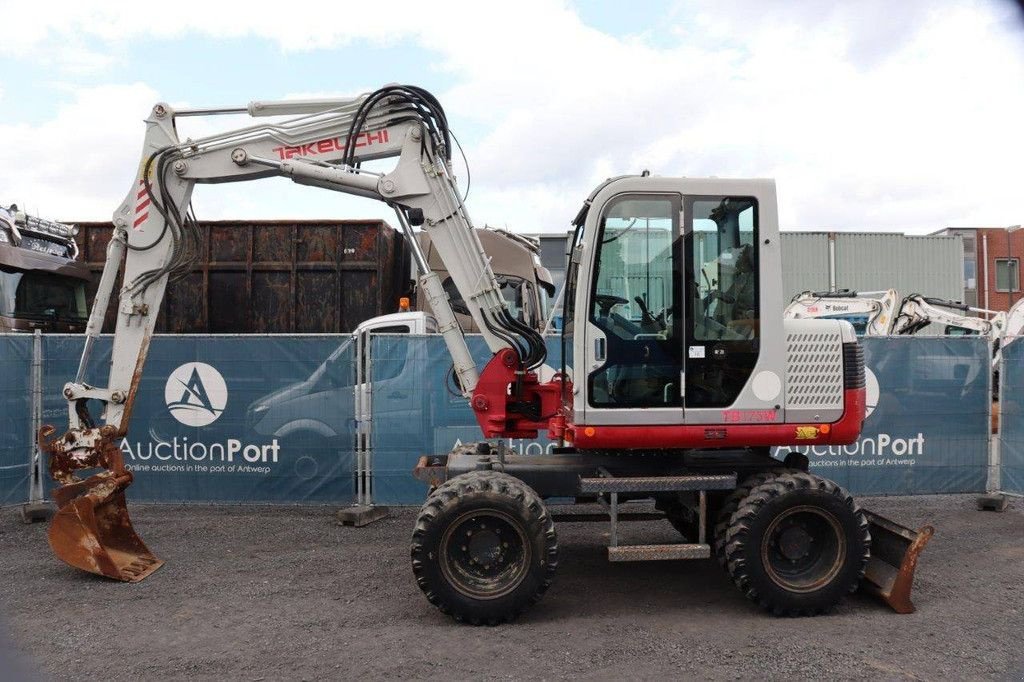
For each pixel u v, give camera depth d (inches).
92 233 432.8
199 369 277.1
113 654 155.5
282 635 165.9
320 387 277.0
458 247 207.3
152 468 278.4
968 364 286.8
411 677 144.2
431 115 206.4
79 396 208.7
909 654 153.4
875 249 933.8
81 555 203.5
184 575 208.7
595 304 180.7
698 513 191.9
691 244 180.7
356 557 226.2
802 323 187.8
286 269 410.6
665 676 143.9
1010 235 1152.2
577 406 179.9
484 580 172.7
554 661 151.3
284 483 278.1
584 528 260.8
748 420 180.4
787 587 173.9
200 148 209.2
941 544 236.8
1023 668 146.6
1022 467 282.8
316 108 209.9
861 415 185.3
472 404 205.0
